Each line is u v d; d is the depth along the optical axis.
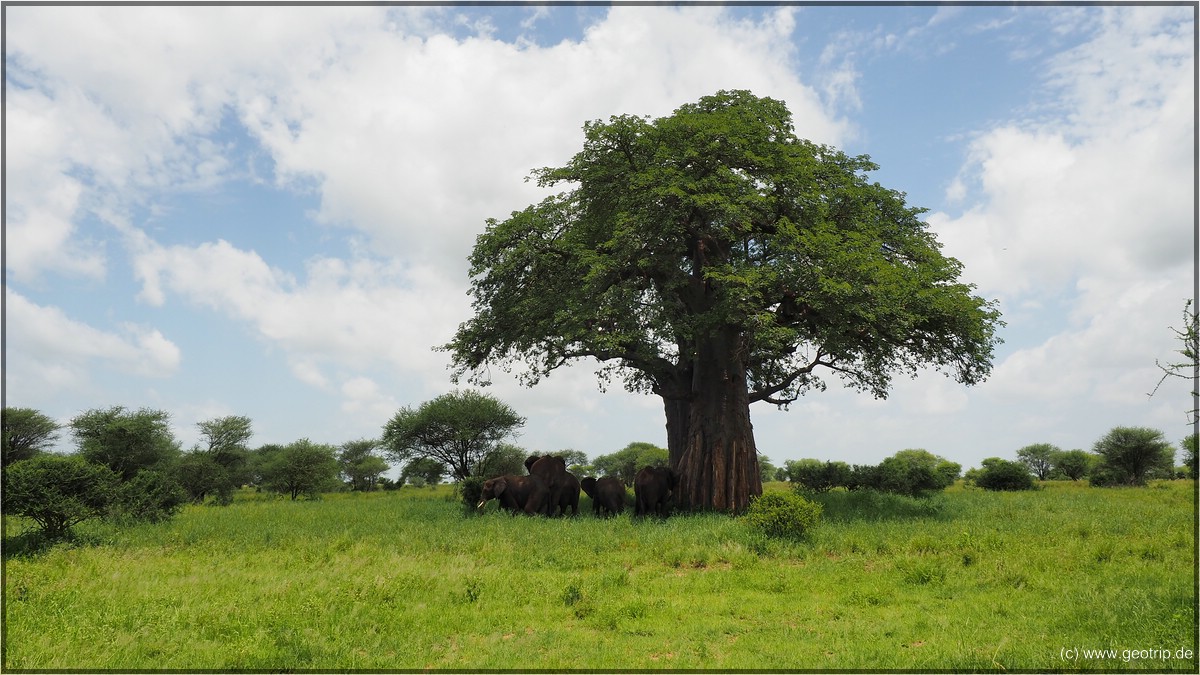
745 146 19.89
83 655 6.94
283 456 38.41
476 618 8.72
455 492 31.83
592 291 20.23
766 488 39.88
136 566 12.09
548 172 21.80
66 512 15.02
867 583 10.58
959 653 6.89
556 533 15.62
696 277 22.17
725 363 21.95
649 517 19.94
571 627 8.41
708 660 7.00
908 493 28.14
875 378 25.08
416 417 31.59
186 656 7.05
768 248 22.08
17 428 36.78
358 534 16.20
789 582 10.66
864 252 18.78
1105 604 8.38
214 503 33.66
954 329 19.61
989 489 36.50
